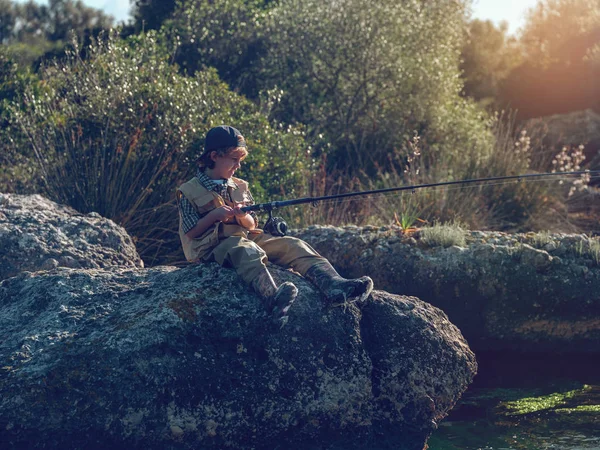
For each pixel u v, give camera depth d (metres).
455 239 6.23
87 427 3.41
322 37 12.02
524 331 5.96
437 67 12.43
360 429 3.81
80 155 7.50
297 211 8.55
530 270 5.96
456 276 6.00
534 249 6.04
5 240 5.48
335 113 11.89
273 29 12.48
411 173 9.38
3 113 8.87
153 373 3.49
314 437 3.73
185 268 4.00
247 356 3.66
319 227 6.82
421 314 4.08
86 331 3.64
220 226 3.90
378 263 6.22
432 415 3.94
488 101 18.02
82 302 3.84
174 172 7.65
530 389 5.23
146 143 7.79
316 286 3.93
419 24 12.30
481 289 5.96
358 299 3.71
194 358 3.57
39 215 5.81
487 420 4.61
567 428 4.43
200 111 8.66
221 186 3.90
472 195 9.25
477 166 10.10
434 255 6.12
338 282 3.75
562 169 10.75
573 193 10.62
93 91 8.34
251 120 9.53
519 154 10.62
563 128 14.80
